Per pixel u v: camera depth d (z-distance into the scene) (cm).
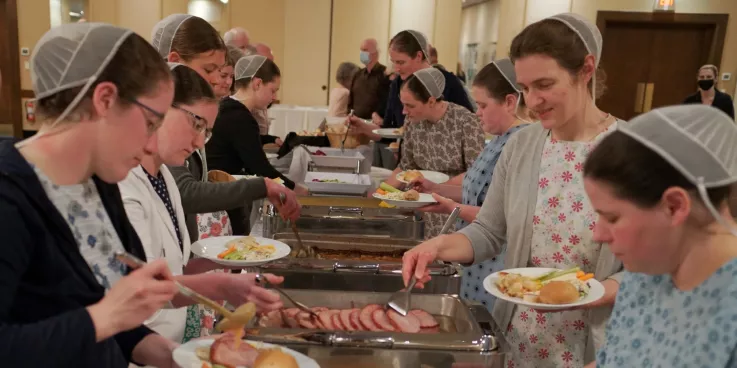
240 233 216
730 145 76
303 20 707
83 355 75
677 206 76
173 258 137
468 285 192
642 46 706
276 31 709
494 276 136
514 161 150
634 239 80
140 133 85
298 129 639
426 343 108
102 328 75
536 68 132
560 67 131
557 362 141
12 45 715
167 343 106
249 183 175
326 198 231
